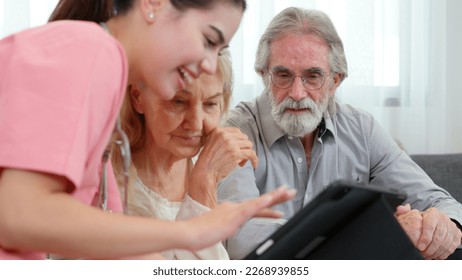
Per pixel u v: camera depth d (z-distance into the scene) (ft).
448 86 9.70
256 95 8.68
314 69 5.84
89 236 2.39
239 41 8.54
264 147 6.16
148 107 4.28
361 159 6.38
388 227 2.86
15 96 2.48
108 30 3.07
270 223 5.08
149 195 4.50
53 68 2.52
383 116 9.36
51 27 2.69
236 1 3.00
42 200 2.40
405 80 9.37
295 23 5.93
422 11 9.37
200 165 4.53
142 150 4.51
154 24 2.96
